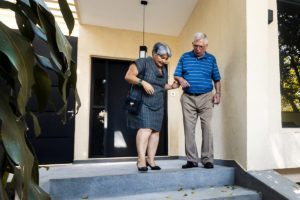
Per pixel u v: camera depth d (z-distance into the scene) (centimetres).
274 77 258
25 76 50
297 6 295
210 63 265
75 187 192
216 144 296
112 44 411
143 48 355
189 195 200
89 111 397
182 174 225
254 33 252
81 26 402
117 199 187
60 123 365
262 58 252
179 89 428
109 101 421
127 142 420
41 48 366
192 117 263
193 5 376
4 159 61
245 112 243
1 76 62
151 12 385
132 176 208
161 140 433
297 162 253
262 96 247
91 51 400
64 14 66
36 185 64
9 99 60
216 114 300
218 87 264
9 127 49
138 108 216
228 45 282
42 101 70
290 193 196
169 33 436
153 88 218
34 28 65
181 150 411
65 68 66
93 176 198
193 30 381
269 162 242
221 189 225
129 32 423
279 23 283
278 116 254
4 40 49
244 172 235
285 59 279
